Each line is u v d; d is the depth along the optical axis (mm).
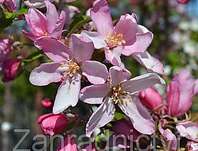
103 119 207
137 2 557
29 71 252
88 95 206
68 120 214
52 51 209
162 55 554
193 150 220
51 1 228
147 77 209
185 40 602
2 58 253
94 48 208
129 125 217
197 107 417
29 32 215
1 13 232
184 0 251
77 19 227
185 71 235
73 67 209
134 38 213
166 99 233
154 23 565
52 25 212
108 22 213
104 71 205
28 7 230
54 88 234
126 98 212
